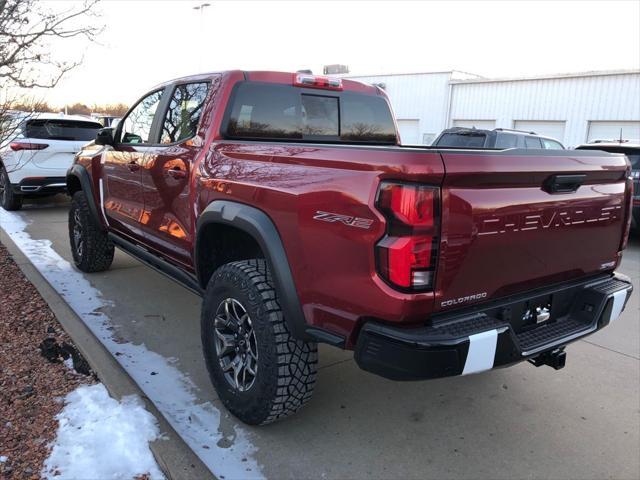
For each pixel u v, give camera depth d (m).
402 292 2.08
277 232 2.58
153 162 3.79
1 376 3.14
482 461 2.73
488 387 3.53
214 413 3.04
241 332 2.84
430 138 24.67
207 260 3.27
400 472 2.62
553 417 3.18
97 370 3.27
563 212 2.57
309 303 2.47
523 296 2.58
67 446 2.54
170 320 4.36
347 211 2.20
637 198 8.20
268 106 3.46
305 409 3.16
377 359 2.19
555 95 20.62
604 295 2.78
